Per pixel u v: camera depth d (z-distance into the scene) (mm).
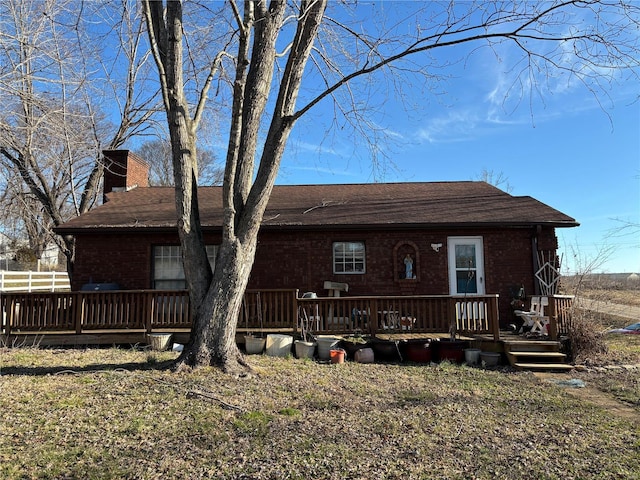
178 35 7504
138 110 19234
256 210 7496
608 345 10227
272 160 7484
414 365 8922
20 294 9883
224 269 7391
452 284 12148
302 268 12211
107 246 12336
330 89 7059
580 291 10523
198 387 6406
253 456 4312
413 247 12242
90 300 9914
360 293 12156
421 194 14539
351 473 4016
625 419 5684
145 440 4625
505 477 3998
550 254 11922
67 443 4516
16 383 6594
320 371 8055
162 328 10258
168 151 22609
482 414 5781
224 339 7449
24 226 24734
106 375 7043
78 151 14703
